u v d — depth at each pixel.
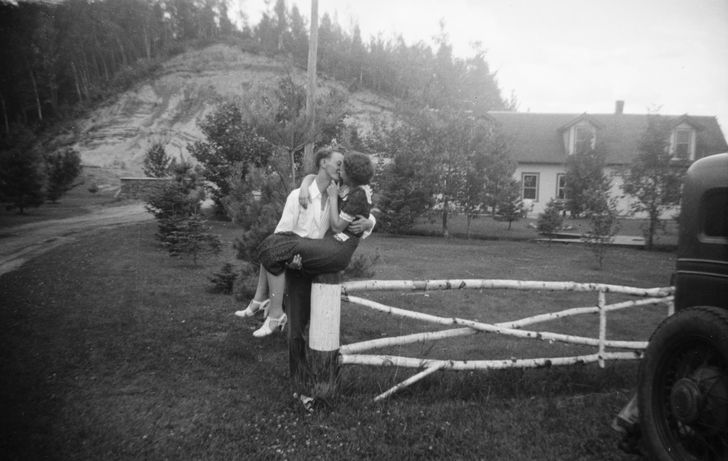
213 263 11.30
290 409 3.49
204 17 100.56
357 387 3.82
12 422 3.22
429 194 20.34
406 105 20.62
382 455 2.90
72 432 3.10
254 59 90.50
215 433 3.13
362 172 3.35
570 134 30.64
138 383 4.02
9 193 18.58
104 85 72.62
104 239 14.30
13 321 5.73
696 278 2.84
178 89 79.88
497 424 3.37
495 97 56.03
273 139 6.10
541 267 12.60
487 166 20.00
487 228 23.98
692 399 2.49
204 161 22.89
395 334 6.07
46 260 10.28
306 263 3.45
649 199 18.67
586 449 3.08
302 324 3.73
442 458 2.91
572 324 7.14
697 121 30.19
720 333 2.39
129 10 63.50
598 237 13.29
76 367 4.35
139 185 31.83
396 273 10.84
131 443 2.98
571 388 4.18
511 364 4.04
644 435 2.76
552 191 30.77
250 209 6.51
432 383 4.03
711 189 2.80
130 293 7.53
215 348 4.98
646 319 7.65
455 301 8.23
